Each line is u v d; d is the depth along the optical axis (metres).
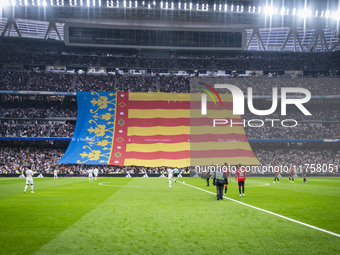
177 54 84.38
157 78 77.19
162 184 33.94
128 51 82.75
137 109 66.62
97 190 25.72
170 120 65.56
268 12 68.19
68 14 71.19
